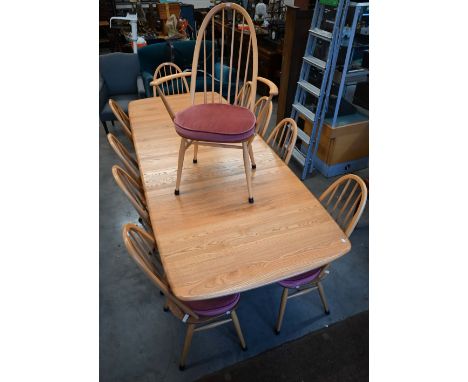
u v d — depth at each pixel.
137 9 4.79
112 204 2.66
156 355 1.66
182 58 3.83
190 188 1.63
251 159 1.76
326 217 1.48
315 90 2.67
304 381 1.58
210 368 1.61
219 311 1.40
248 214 1.48
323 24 2.86
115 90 3.61
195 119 1.51
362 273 2.10
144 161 1.83
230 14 4.83
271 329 1.78
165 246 1.31
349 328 1.79
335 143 2.82
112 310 1.87
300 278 1.55
